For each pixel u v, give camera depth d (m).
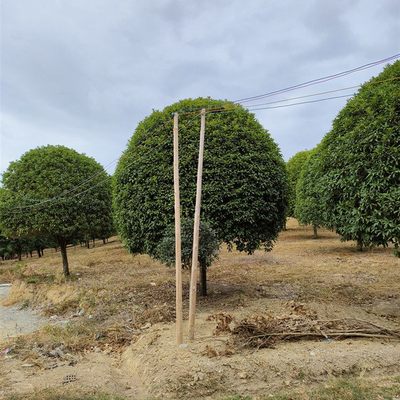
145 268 14.60
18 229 12.59
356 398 4.18
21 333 7.96
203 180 7.82
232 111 8.55
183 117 8.38
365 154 6.40
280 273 11.82
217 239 7.59
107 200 13.93
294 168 24.08
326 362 4.76
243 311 7.26
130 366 5.40
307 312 6.58
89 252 24.05
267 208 8.05
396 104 6.32
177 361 4.86
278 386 4.49
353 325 5.82
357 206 6.60
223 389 4.46
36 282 13.02
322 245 18.61
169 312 7.60
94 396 4.49
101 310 8.66
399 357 4.89
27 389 4.72
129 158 8.56
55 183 12.83
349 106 7.05
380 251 15.84
